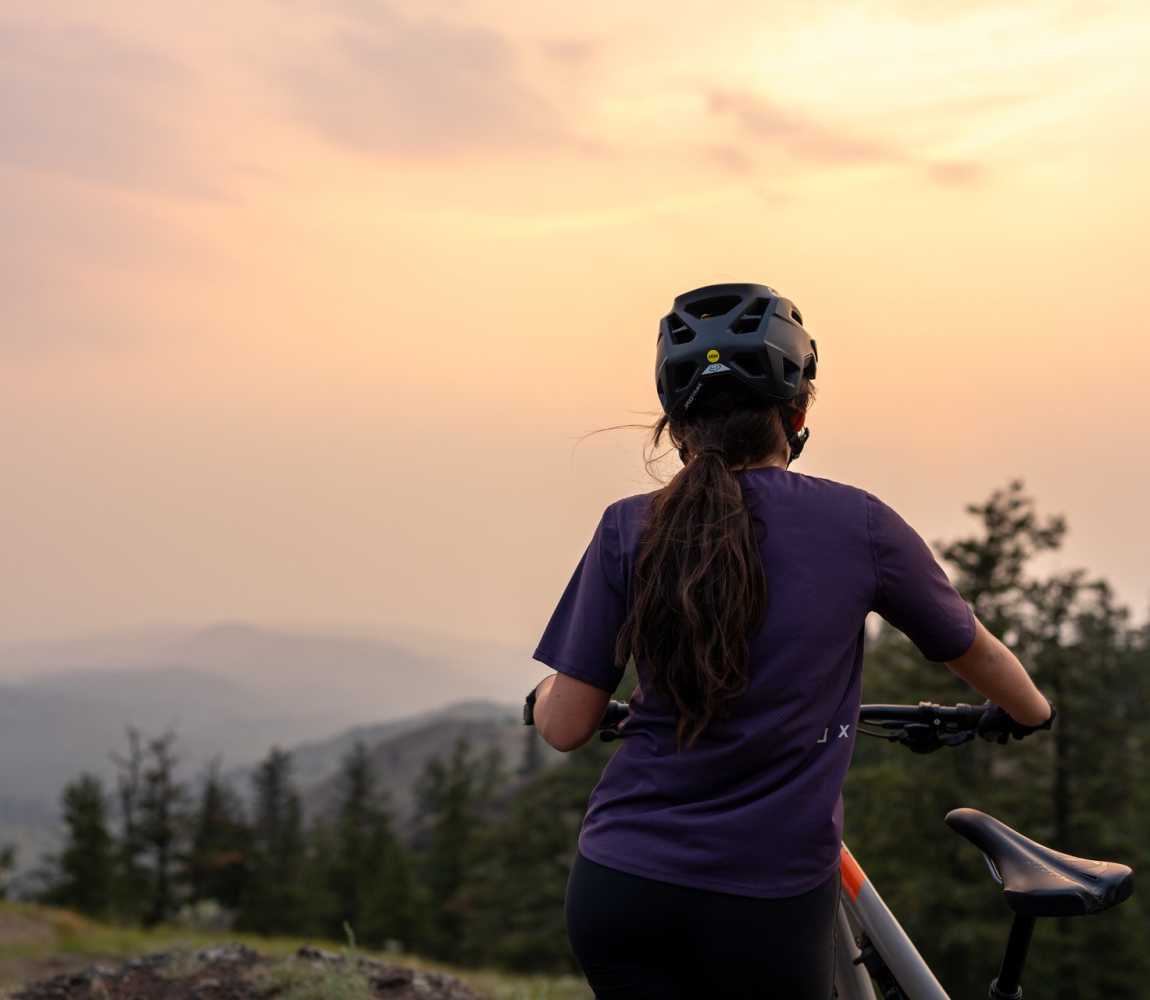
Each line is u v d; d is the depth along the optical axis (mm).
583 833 2109
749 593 1993
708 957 1946
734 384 2189
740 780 1988
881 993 2400
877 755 26453
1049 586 25641
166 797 70750
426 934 65938
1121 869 1981
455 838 68812
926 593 2084
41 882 69562
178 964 5039
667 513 2078
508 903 48750
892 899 23438
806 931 1949
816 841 1966
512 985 6039
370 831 84750
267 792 108188
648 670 2031
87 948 12930
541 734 2225
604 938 1999
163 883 69812
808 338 2277
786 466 2289
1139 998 22578
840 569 2053
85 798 67188
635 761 2059
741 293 2221
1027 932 2035
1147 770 25250
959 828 2234
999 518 25656
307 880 75188
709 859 1936
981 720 2342
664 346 2266
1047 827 24328
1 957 12188
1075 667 24828
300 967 4922
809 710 1999
